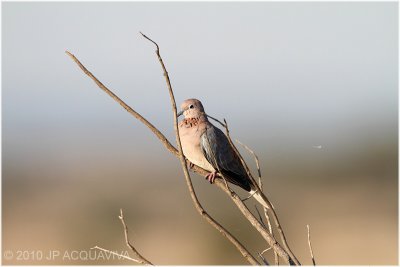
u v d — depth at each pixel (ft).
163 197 77.92
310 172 101.45
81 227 61.16
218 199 70.85
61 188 93.71
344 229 60.39
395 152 109.50
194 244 53.26
